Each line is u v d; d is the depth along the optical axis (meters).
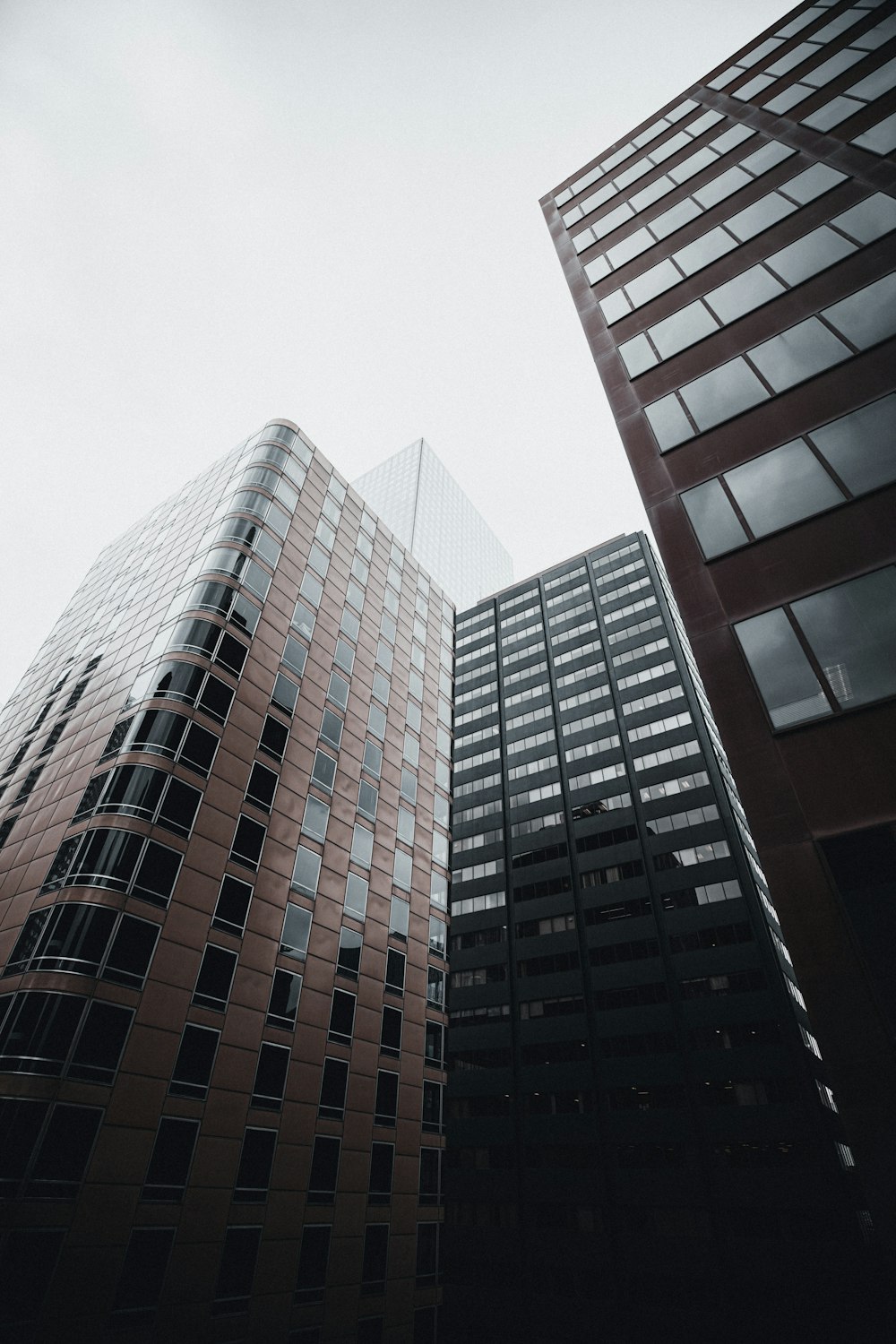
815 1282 34.81
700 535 13.13
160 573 38.34
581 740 67.44
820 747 9.70
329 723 35.94
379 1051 30.50
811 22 21.73
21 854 27.08
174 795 26.08
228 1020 24.30
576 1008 51.00
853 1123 7.26
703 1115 42.09
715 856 52.09
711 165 20.89
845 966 8.12
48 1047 19.44
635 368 17.52
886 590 10.23
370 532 47.94
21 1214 17.20
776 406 13.66
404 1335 25.67
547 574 88.25
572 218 26.20
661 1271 38.56
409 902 36.44
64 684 37.69
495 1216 45.31
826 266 14.73
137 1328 18.22
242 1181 22.44
